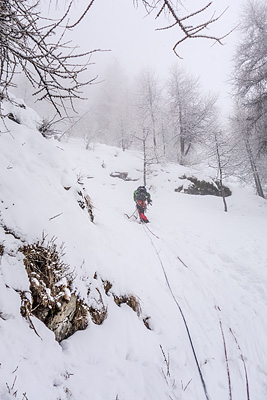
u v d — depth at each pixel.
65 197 4.10
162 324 3.65
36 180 3.83
